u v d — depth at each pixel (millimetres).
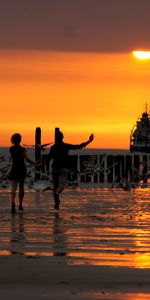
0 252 17328
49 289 12742
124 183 60875
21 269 14758
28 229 22938
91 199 38781
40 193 44188
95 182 65625
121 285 13156
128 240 19984
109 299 11969
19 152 30578
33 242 19391
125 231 22375
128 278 13797
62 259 16188
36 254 17000
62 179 31906
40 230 22625
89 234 21469
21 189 30875
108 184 60969
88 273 14328
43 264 15422
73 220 26219
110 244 19031
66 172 32000
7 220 26188
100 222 25422
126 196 41875
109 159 69375
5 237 20594
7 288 12820
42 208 32094
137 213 29469
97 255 16891
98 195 42781
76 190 48844
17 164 30484
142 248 18219
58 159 32062
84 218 27062
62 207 32750
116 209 31641
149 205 34312
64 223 25031
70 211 30484
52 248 18125
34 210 31016
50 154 32250
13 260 15984
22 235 21141
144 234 21516
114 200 38031
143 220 26234
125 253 17250
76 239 20156
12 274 14195
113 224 24656
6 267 15000
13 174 30484
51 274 14195
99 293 12406
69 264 15453
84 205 34125
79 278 13797
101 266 15195
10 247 18281
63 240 19891
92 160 62281
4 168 50562
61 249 17938
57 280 13602
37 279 13688
